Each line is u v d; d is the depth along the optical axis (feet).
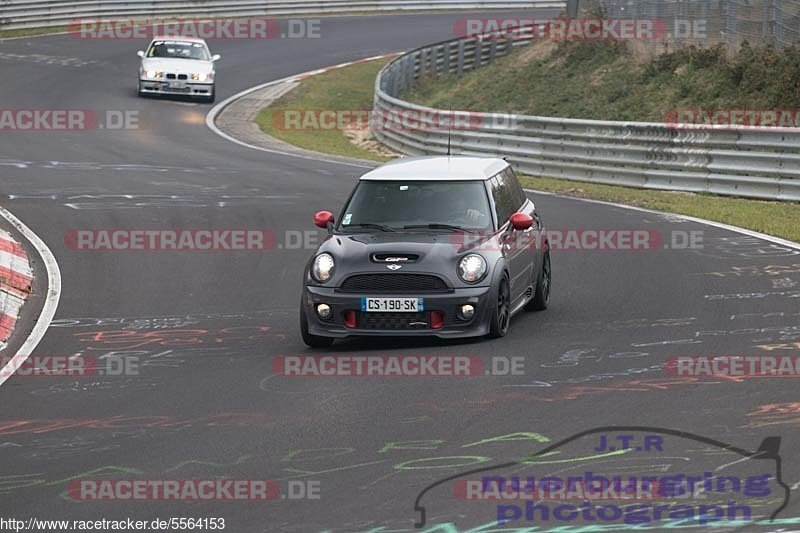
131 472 84.69
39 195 237.66
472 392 103.45
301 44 538.88
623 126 266.77
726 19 349.20
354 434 91.86
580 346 120.47
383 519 72.95
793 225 201.05
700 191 251.39
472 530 70.90
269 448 89.04
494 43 480.64
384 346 126.11
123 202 231.50
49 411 103.45
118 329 138.51
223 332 135.95
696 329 126.31
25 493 80.84
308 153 321.93
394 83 416.46
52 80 426.51
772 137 239.71
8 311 147.33
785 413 93.20
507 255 128.88
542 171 285.84
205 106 403.75
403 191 134.31
